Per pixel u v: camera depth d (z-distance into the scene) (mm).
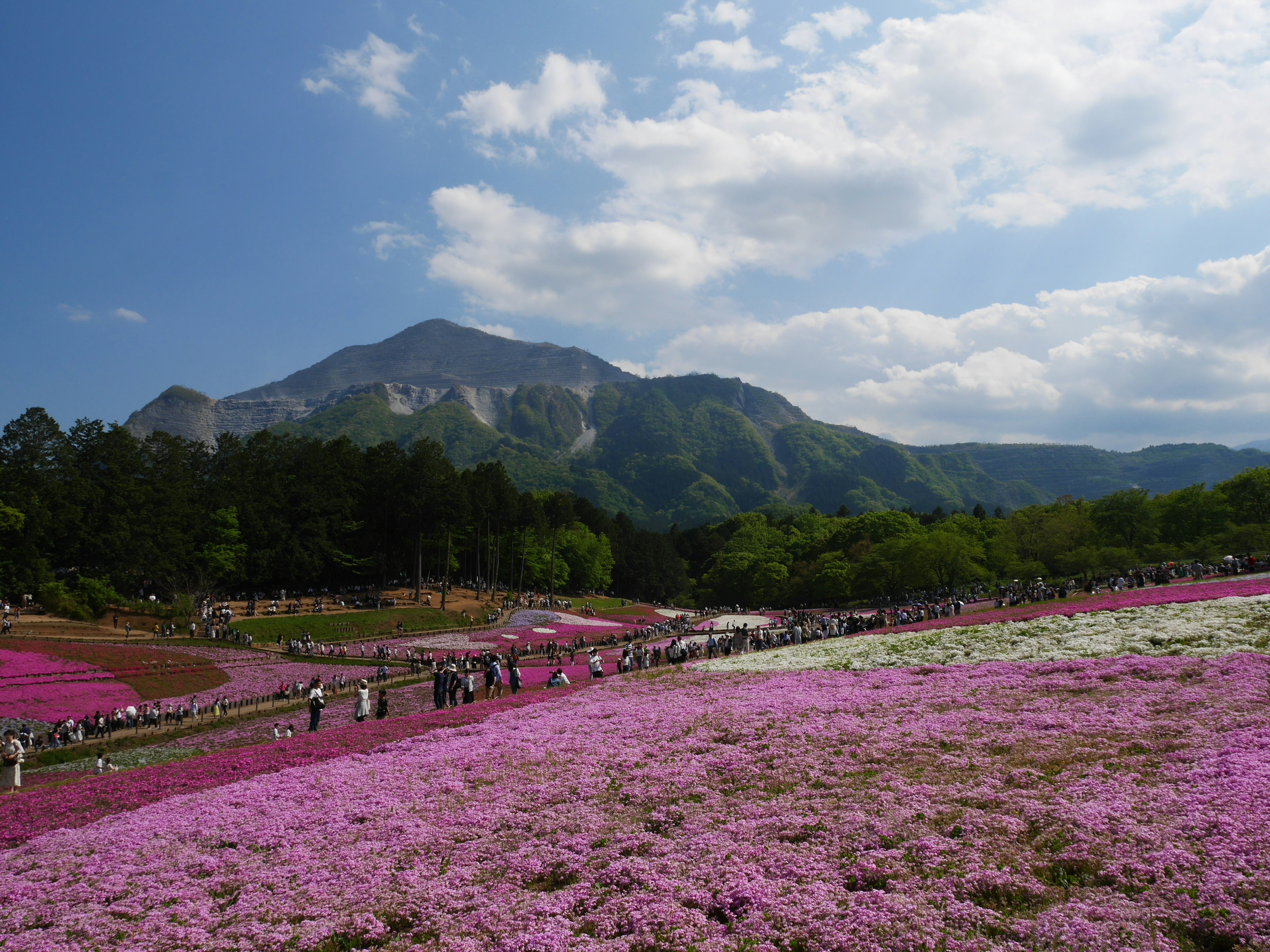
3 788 26312
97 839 17812
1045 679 22938
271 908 13047
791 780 16000
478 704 30141
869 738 18234
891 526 145750
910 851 11875
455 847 14797
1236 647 23734
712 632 64375
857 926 9906
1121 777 13633
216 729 41812
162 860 15945
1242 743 14336
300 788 19828
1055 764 14953
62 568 77500
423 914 12234
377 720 31703
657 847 13406
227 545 91625
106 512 80688
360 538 112688
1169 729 16031
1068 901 10055
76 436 90625
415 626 84750
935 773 15266
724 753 18484
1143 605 35531
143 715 44312
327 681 56375
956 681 24469
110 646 57531
